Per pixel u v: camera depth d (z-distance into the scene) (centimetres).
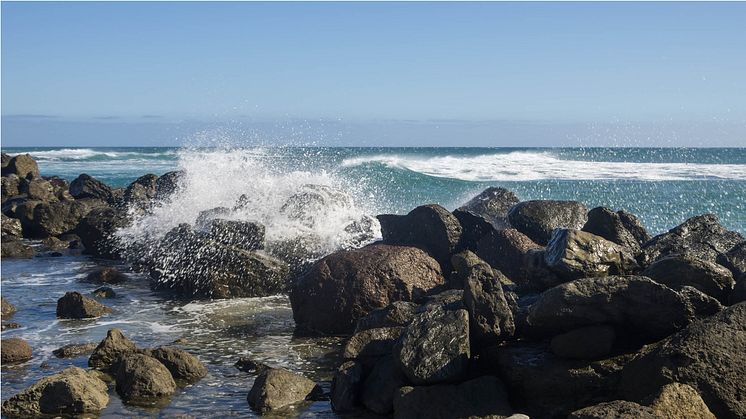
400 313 918
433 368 735
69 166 5412
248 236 1368
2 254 1783
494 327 768
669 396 600
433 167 4188
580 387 703
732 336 656
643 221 2486
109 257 1762
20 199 2388
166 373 839
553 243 879
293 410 772
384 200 2928
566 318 734
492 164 4434
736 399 621
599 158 5850
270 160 2197
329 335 1062
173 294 1339
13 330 1097
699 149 8188
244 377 882
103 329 1101
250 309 1217
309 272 1097
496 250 1105
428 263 1083
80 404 767
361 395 778
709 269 782
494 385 718
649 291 713
